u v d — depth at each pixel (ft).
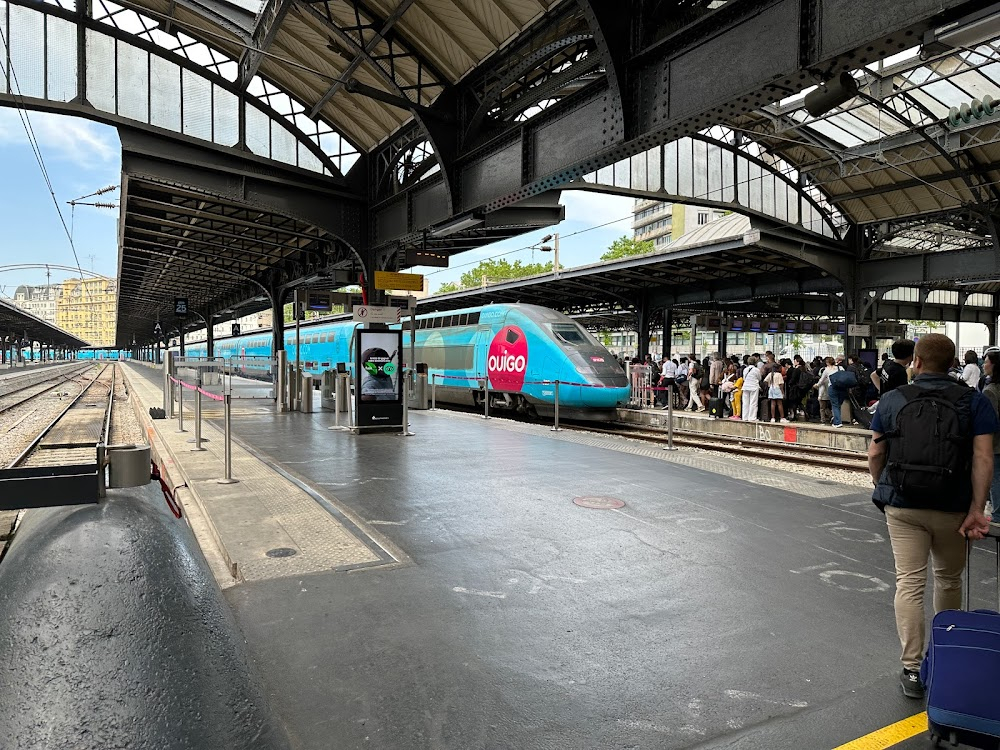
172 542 6.54
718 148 66.08
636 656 11.27
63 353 484.33
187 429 40.19
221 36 42.83
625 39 26.76
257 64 41.24
